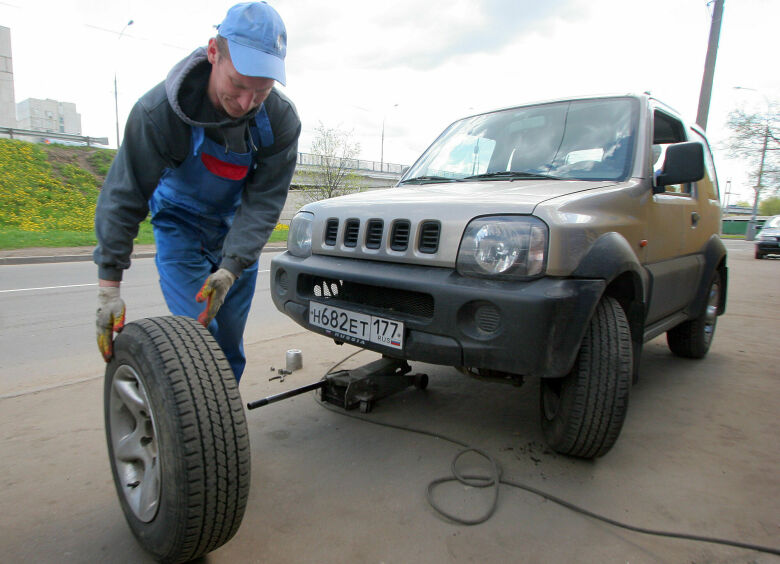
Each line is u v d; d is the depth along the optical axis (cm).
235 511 150
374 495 207
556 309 189
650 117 296
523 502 204
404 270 225
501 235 202
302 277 274
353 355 397
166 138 169
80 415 279
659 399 328
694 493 214
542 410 254
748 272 1216
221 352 157
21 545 172
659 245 289
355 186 3014
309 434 263
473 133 349
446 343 208
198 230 220
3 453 235
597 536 184
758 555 175
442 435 263
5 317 553
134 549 172
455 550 174
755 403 321
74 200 2103
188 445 138
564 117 315
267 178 198
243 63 146
